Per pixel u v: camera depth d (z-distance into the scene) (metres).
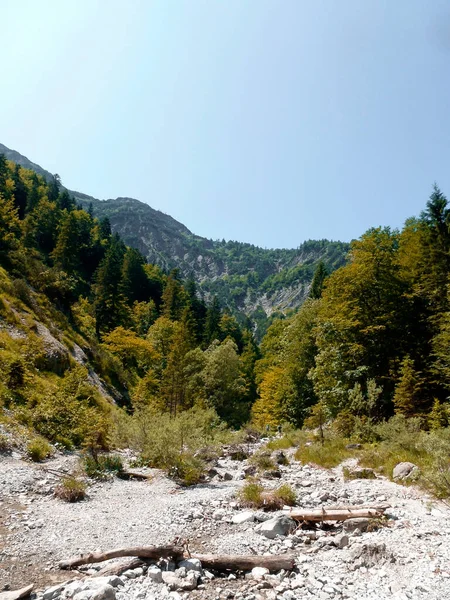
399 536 7.49
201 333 93.25
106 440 17.73
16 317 31.23
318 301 46.12
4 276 38.50
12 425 16.59
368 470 13.44
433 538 7.35
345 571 6.27
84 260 104.19
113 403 34.47
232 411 53.12
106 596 5.05
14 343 27.20
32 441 15.59
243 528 8.38
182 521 8.69
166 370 50.69
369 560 6.49
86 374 30.66
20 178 125.12
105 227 142.25
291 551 7.22
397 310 29.97
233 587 5.91
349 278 31.94
